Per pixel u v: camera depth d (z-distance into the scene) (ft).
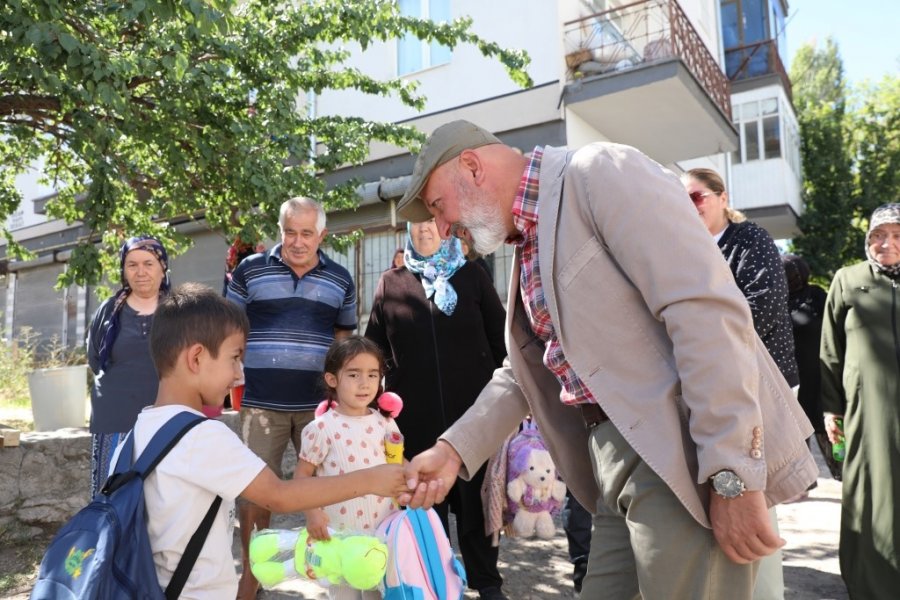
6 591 11.69
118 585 4.61
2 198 23.85
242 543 11.05
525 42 31.81
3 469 14.12
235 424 17.44
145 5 13.64
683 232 4.87
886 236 10.63
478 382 11.44
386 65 35.86
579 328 5.23
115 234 22.61
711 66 35.01
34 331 55.77
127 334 11.18
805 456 5.09
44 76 13.98
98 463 10.97
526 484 13.10
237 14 20.88
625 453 5.33
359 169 36.09
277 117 19.90
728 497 4.64
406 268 12.09
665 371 5.06
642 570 5.17
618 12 34.78
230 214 22.06
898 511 10.13
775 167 60.08
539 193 5.60
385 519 8.79
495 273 29.81
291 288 11.71
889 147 71.05
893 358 10.39
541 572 12.62
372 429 9.47
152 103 19.27
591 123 32.99
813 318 17.80
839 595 11.49
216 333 5.66
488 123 32.53
